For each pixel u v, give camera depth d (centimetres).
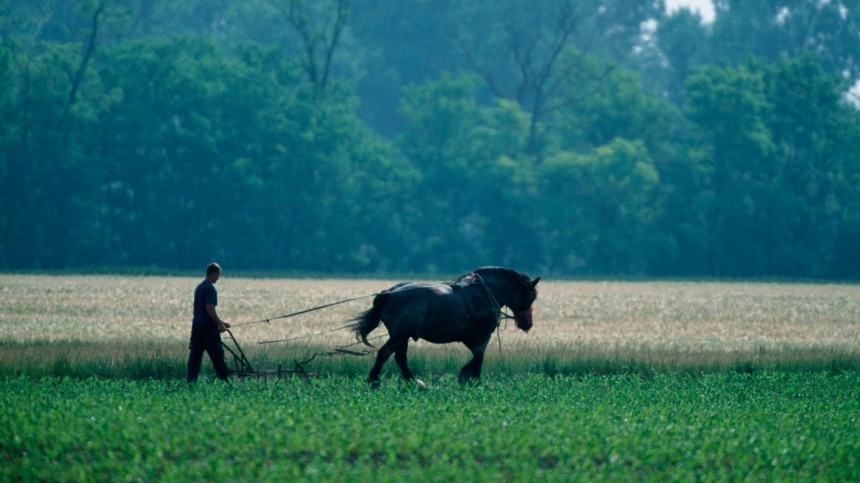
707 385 2103
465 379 2033
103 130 8812
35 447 1352
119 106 8856
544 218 9394
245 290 5819
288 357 2419
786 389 2078
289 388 1795
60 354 2414
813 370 2555
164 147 8950
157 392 1764
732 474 1319
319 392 1772
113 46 9262
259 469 1264
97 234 8606
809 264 9288
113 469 1263
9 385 1858
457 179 9544
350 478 1210
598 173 9325
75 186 8556
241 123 9131
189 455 1316
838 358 2694
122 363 2277
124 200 8912
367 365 2312
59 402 1557
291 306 4606
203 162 8944
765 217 9419
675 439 1434
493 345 2842
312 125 9294
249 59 9500
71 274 7281
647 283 7894
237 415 1454
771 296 6122
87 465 1265
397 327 1927
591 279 8538
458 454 1347
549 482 1223
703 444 1411
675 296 6003
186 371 2208
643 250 9388
